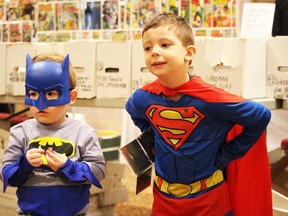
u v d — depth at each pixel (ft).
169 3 6.90
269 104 5.98
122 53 6.23
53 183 4.81
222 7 6.72
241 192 4.99
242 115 4.43
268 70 6.07
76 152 4.92
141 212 8.09
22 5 7.91
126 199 7.71
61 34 7.52
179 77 4.52
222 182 4.79
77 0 7.44
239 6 6.94
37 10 7.72
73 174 4.68
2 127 8.32
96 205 7.19
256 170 4.97
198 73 5.86
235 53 5.81
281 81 6.01
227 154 4.71
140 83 6.18
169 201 4.72
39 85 4.76
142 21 7.09
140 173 4.96
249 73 5.89
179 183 4.69
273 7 6.61
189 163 4.61
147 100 4.76
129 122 11.30
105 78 6.34
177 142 4.62
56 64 4.86
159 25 4.48
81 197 4.94
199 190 4.66
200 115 4.51
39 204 4.80
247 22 6.66
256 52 5.95
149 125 5.03
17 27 7.83
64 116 5.04
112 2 7.22
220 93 4.47
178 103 4.57
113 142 10.04
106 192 7.32
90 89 6.39
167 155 4.68
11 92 6.81
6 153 5.00
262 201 5.00
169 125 4.63
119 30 7.16
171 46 4.45
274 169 6.95
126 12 7.16
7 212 7.23
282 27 8.77
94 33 7.34
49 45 6.59
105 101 6.37
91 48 6.36
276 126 10.73
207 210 4.66
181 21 4.61
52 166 4.64
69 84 4.96
